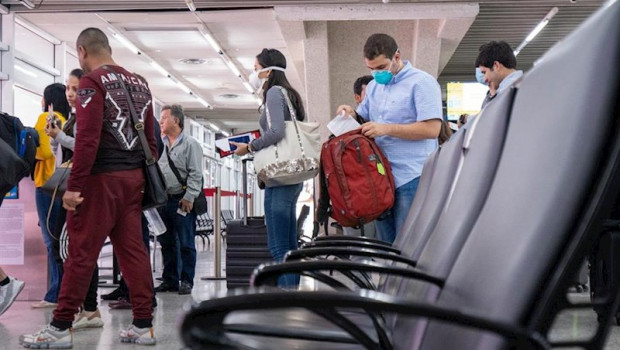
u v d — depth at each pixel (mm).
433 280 1169
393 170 3307
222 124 22594
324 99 11289
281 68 3867
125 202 3197
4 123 4086
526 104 983
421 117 3184
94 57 3281
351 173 3191
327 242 2152
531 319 720
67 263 3162
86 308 3799
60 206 4195
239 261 5598
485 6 10375
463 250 1052
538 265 734
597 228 702
